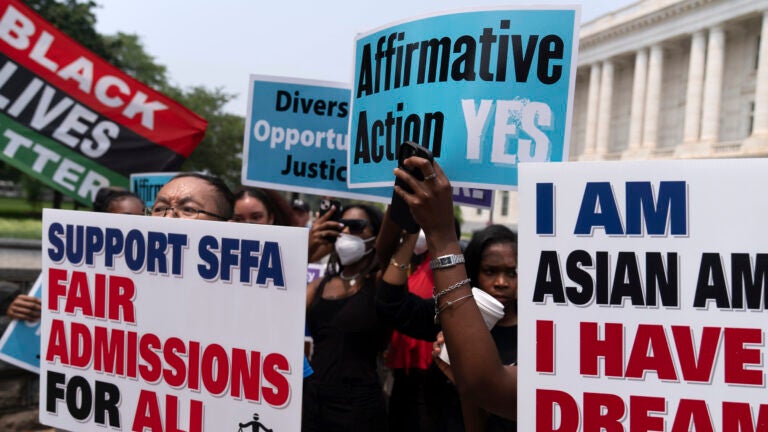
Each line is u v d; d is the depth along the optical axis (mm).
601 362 1218
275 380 1443
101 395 1640
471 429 1898
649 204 1196
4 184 48375
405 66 1775
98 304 1651
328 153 3148
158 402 1563
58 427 1700
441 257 1376
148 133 5125
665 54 44625
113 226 1630
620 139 48781
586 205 1230
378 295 2453
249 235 1466
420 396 2846
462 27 1688
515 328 2223
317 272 4398
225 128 34156
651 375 1192
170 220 1559
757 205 1142
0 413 4211
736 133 39219
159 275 1573
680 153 40562
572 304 1234
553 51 1625
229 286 1491
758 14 36281
